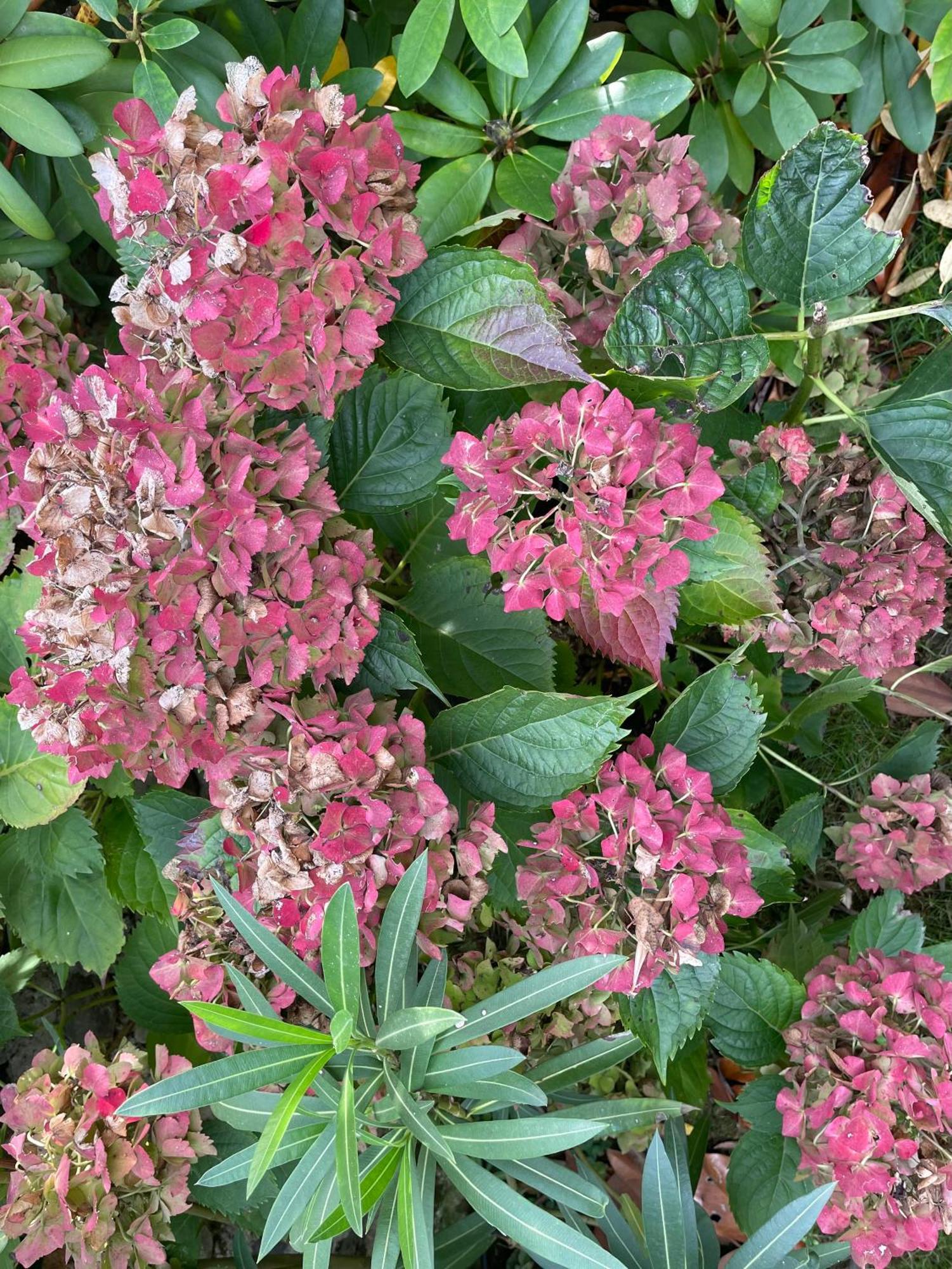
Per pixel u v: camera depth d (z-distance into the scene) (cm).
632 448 46
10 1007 67
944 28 64
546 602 48
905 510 62
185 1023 68
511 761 56
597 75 64
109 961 66
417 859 47
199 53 60
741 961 64
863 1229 56
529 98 63
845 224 55
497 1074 51
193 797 60
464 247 51
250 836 47
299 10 62
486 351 52
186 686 44
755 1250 53
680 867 52
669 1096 72
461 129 64
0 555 62
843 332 78
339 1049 43
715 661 72
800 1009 64
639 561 47
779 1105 60
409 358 54
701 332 56
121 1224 57
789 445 60
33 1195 55
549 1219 47
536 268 59
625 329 54
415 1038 46
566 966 48
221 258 41
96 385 44
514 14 55
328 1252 48
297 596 47
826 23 69
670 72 62
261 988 54
